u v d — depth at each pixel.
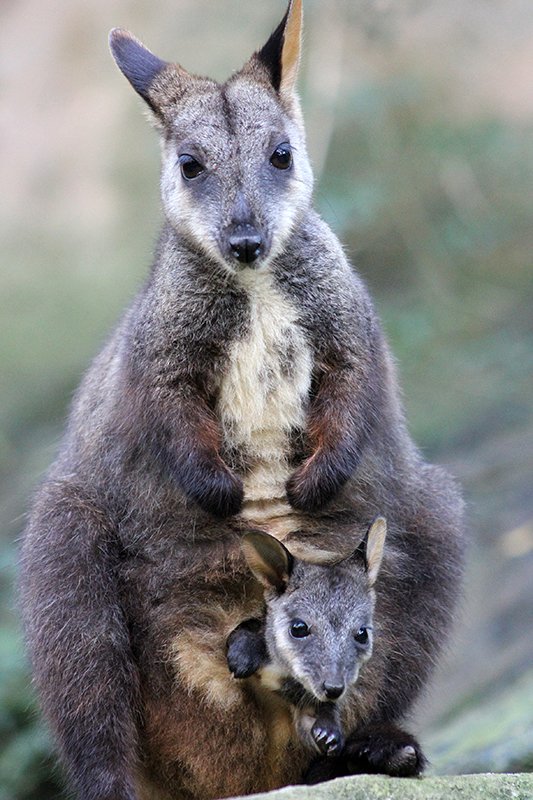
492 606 18.39
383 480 11.54
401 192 26.61
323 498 10.90
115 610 11.00
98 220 32.25
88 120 32.84
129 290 29.59
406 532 11.79
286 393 11.20
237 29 28.86
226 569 10.93
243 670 10.27
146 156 32.09
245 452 11.25
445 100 27.31
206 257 11.17
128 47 12.52
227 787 10.93
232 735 10.74
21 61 33.41
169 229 11.73
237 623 10.88
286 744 10.70
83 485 11.58
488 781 9.23
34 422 27.47
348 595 10.38
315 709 10.27
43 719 11.50
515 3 28.83
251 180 11.38
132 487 11.28
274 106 11.91
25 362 29.17
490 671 17.17
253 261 10.95
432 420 23.22
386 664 11.22
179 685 10.83
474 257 27.31
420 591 11.76
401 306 25.91
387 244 26.95
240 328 11.14
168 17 30.48
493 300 26.36
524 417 23.00
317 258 11.29
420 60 27.45
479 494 20.98
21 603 11.66
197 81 12.26
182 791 11.07
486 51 28.52
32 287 31.30
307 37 25.27
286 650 10.19
